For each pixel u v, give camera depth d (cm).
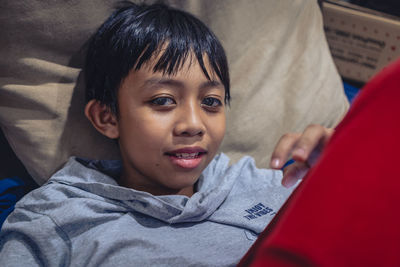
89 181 64
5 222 60
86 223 59
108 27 64
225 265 57
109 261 55
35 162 68
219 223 64
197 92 59
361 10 122
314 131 35
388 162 16
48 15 62
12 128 66
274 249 17
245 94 84
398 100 16
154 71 58
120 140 64
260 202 69
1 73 65
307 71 96
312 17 102
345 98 107
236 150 86
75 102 68
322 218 16
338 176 16
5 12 60
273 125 89
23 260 55
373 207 15
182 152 60
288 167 39
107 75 62
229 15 79
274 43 90
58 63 66
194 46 60
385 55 118
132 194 60
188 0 73
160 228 60
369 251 15
